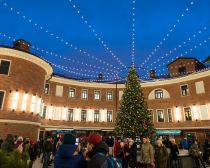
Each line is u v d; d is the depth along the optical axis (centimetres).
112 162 463
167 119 3203
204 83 2916
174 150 1099
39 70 2366
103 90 3612
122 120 2256
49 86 3228
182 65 3381
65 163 356
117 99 3591
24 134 2091
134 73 2458
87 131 3338
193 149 1186
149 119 2242
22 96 2125
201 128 2819
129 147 1174
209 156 1594
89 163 342
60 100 3278
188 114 3031
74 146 374
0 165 397
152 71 3828
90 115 3434
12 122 2009
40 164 1449
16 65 2133
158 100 3338
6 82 2050
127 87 2391
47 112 3112
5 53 2098
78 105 3409
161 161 950
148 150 937
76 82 3466
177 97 3178
